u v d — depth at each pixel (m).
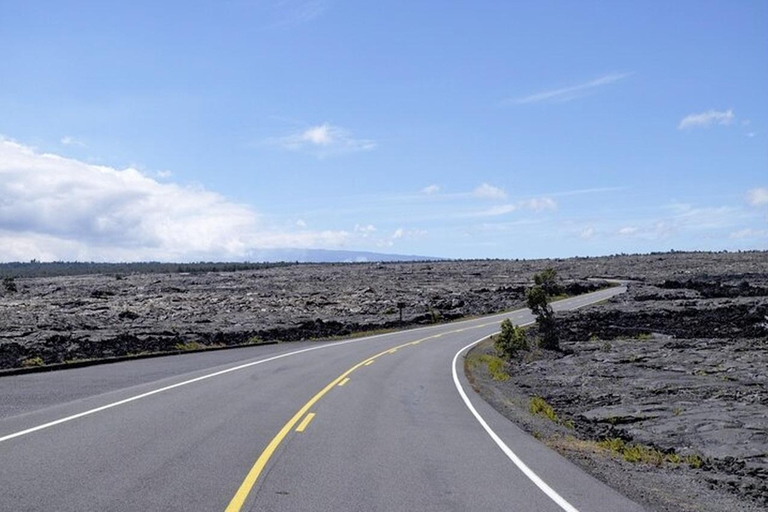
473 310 62.97
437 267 131.88
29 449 9.81
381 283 90.75
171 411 13.67
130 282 99.44
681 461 11.52
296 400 16.09
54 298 69.06
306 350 32.34
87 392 16.41
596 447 12.45
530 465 10.16
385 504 7.66
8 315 45.34
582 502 8.07
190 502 7.37
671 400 17.88
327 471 9.13
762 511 8.39
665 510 8.06
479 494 8.29
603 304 55.84
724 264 110.56
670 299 57.62
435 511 7.48
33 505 7.07
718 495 9.12
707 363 25.08
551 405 18.86
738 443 12.64
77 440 10.53
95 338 30.11
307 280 99.94
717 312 44.38
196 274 124.81
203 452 9.94
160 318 49.62
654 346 31.84
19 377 19.27
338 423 13.15
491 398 18.98
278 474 8.82
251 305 62.75
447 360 29.42
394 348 34.66
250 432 11.71
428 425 13.59
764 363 24.48
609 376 23.38
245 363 25.27
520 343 33.25
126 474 8.49
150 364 24.03
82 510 6.95
